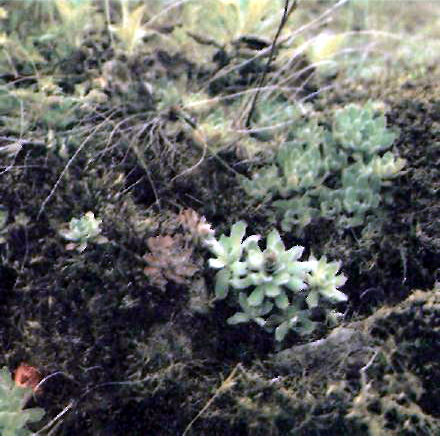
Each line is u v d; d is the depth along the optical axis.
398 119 1.77
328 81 1.87
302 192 1.71
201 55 1.84
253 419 1.56
